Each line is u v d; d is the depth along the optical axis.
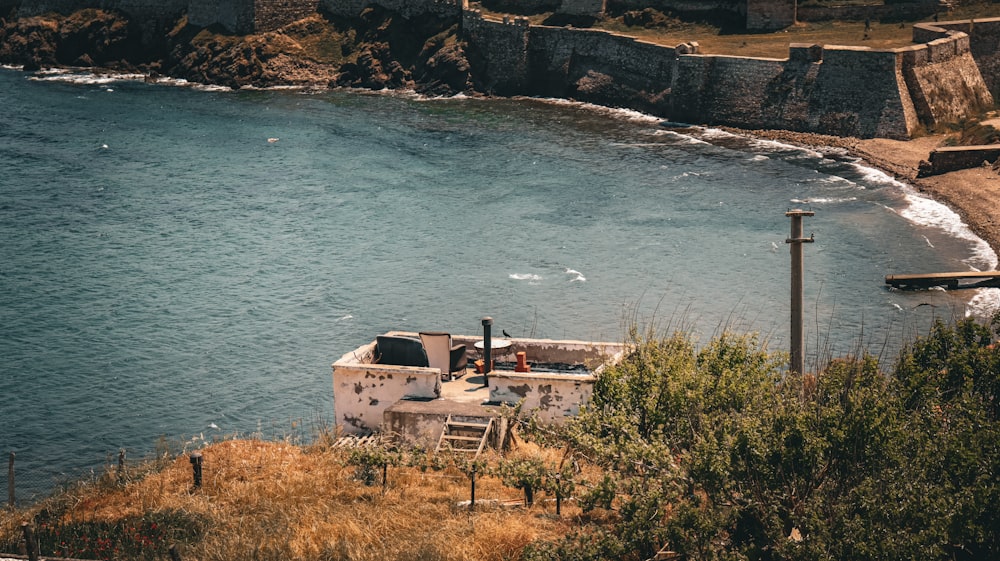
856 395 25.62
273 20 156.38
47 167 108.88
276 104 138.75
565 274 74.06
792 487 25.73
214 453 37.53
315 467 35.59
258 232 86.81
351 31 154.62
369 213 90.75
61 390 58.91
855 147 104.31
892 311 65.50
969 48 115.69
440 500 32.78
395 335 40.81
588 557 26.27
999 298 67.19
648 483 26.66
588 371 39.81
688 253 77.50
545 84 137.88
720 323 62.47
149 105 139.62
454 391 38.50
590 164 103.25
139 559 29.52
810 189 92.38
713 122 117.75
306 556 29.36
